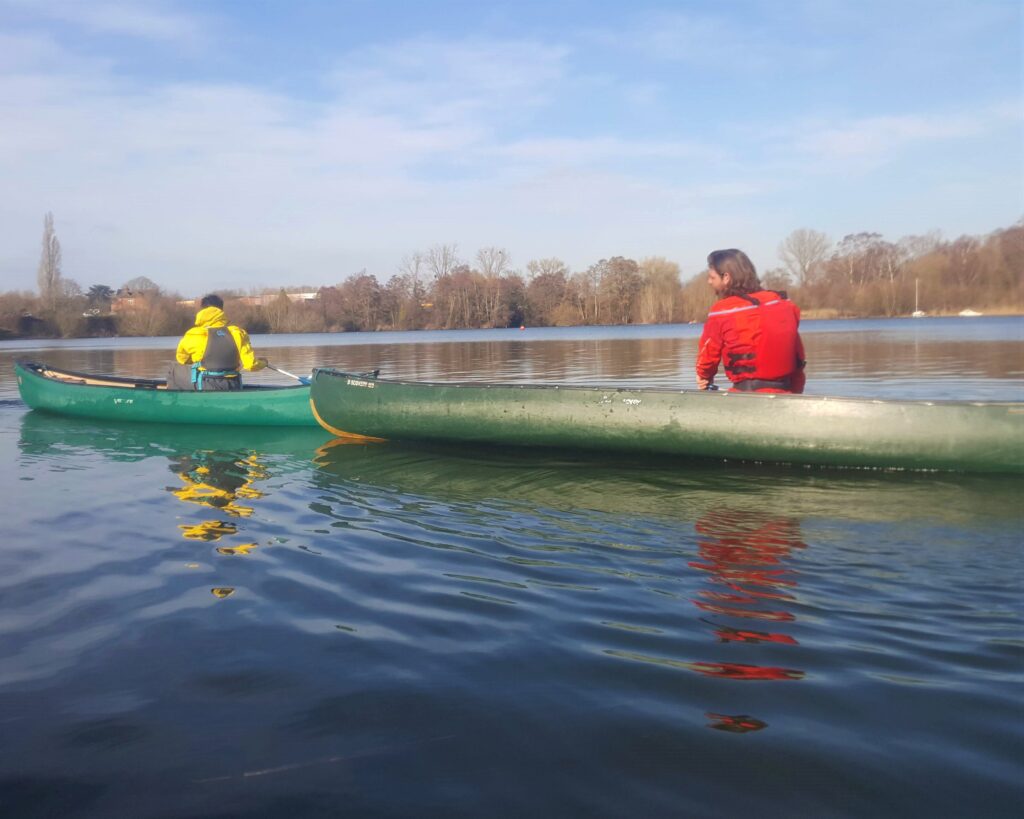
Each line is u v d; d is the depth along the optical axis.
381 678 1.84
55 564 2.76
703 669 1.84
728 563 2.59
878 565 2.53
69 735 1.62
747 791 1.39
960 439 3.73
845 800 1.36
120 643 2.07
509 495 3.72
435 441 5.07
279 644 2.05
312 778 1.46
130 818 1.36
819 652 1.91
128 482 4.23
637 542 2.87
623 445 4.38
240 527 3.22
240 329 7.06
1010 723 1.57
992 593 2.26
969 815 1.31
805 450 3.99
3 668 1.94
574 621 2.14
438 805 1.38
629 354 16.19
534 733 1.59
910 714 1.62
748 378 4.24
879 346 16.50
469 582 2.48
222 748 1.56
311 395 5.79
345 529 3.16
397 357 17.05
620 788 1.41
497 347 21.75
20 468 4.70
